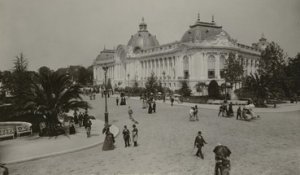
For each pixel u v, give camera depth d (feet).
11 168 53.01
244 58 307.37
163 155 58.08
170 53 312.71
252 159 53.78
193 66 271.08
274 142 67.26
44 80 84.89
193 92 258.98
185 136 76.43
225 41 273.13
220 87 212.43
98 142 71.82
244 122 98.78
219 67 271.28
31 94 84.64
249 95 182.60
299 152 57.72
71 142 72.90
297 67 198.18
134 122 105.19
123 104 177.17
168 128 89.40
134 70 391.45
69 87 89.45
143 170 49.11
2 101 121.29
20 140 77.30
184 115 120.78
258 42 349.61
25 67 139.13
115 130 88.33
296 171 46.68
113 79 439.63
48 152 62.64
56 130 85.05
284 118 107.34
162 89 261.24
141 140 73.20
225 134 77.87
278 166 49.39
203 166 50.31
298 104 167.84
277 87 174.70
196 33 288.92
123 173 47.96
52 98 85.30
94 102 200.13
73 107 88.33
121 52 419.95
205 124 95.61
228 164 41.01
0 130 81.20
